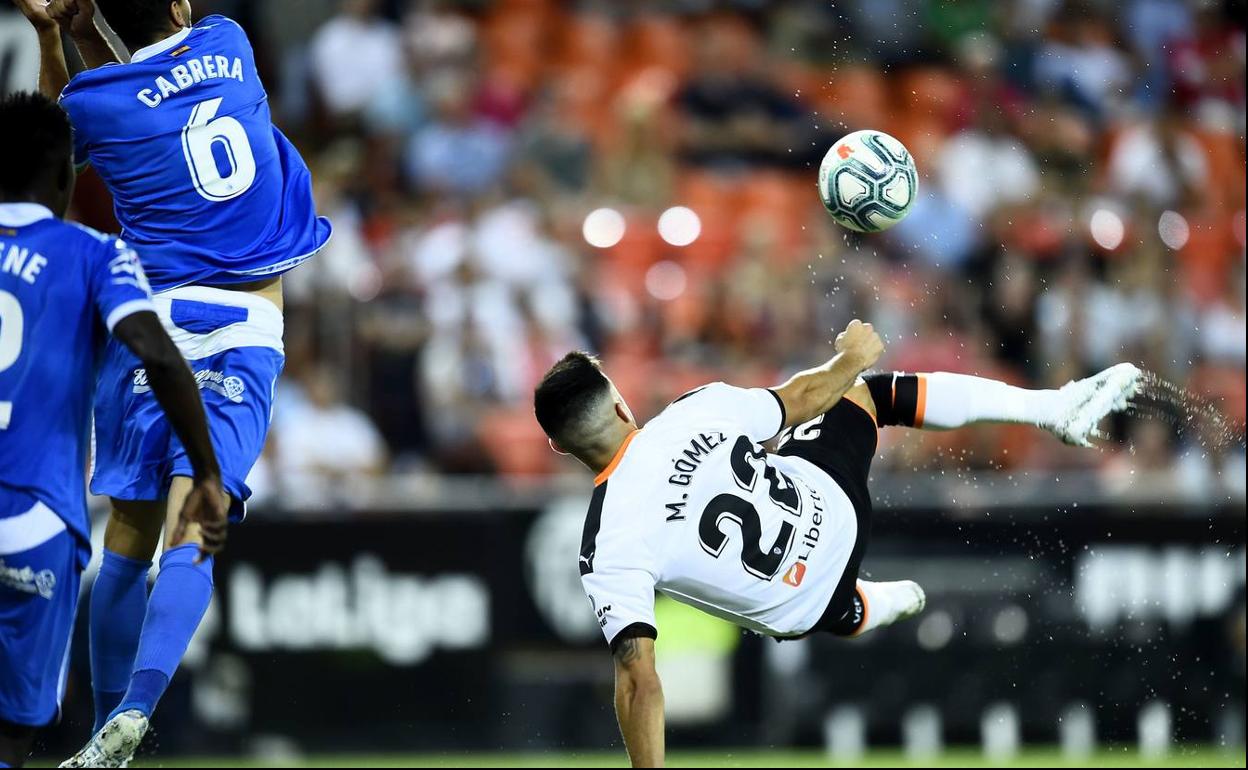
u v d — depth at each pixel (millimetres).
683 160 53406
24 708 16359
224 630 33594
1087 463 40938
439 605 34281
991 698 34906
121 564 19469
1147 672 35219
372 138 51750
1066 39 58625
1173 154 55844
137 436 18703
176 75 19125
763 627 19562
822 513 19422
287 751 33531
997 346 47938
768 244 48031
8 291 15891
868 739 34625
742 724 34469
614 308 46219
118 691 19781
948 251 50688
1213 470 40656
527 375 43625
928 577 35156
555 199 50812
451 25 54094
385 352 41844
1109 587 35375
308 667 33781
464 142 51250
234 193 19297
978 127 55969
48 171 16578
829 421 20422
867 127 55406
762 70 56844
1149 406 21531
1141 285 51031
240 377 18938
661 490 18250
